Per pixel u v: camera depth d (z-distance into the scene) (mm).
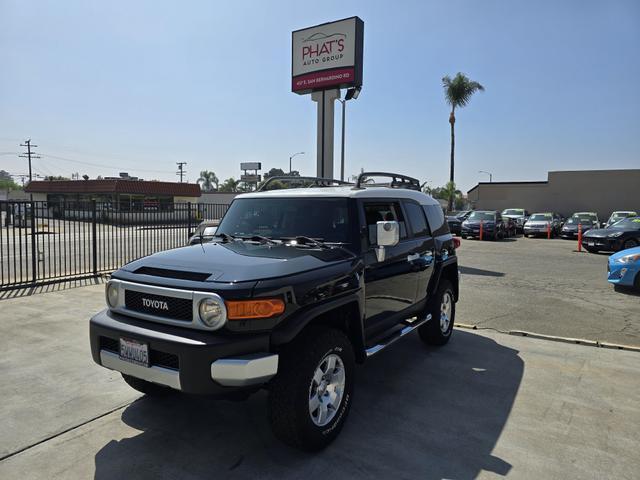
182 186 40938
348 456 3195
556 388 4418
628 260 9109
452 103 40500
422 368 4953
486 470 3033
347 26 14547
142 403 3984
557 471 3025
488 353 5465
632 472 3021
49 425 3576
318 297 3227
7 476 2904
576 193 42375
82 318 6637
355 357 3816
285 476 2941
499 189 45281
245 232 4363
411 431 3562
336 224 4020
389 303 4402
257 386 3045
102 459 3121
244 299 2850
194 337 2863
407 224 4973
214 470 3006
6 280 9891
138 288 3213
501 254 16922
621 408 3990
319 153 15609
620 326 6727
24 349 5293
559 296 8914
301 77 15492
